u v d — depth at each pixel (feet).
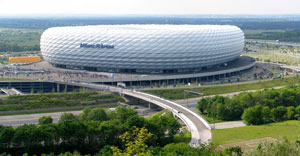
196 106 570.46
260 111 462.19
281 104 529.04
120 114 441.68
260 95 541.75
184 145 312.09
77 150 354.54
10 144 344.49
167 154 286.46
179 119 497.46
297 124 433.07
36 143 347.97
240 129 423.64
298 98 545.03
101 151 320.91
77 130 356.59
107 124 372.38
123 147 357.61
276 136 384.68
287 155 216.74
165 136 400.47
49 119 434.71
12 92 635.66
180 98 641.40
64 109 546.26
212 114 509.76
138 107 588.50
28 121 474.49
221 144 361.71
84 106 561.84
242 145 356.59
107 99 593.01
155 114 495.00
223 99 535.60
